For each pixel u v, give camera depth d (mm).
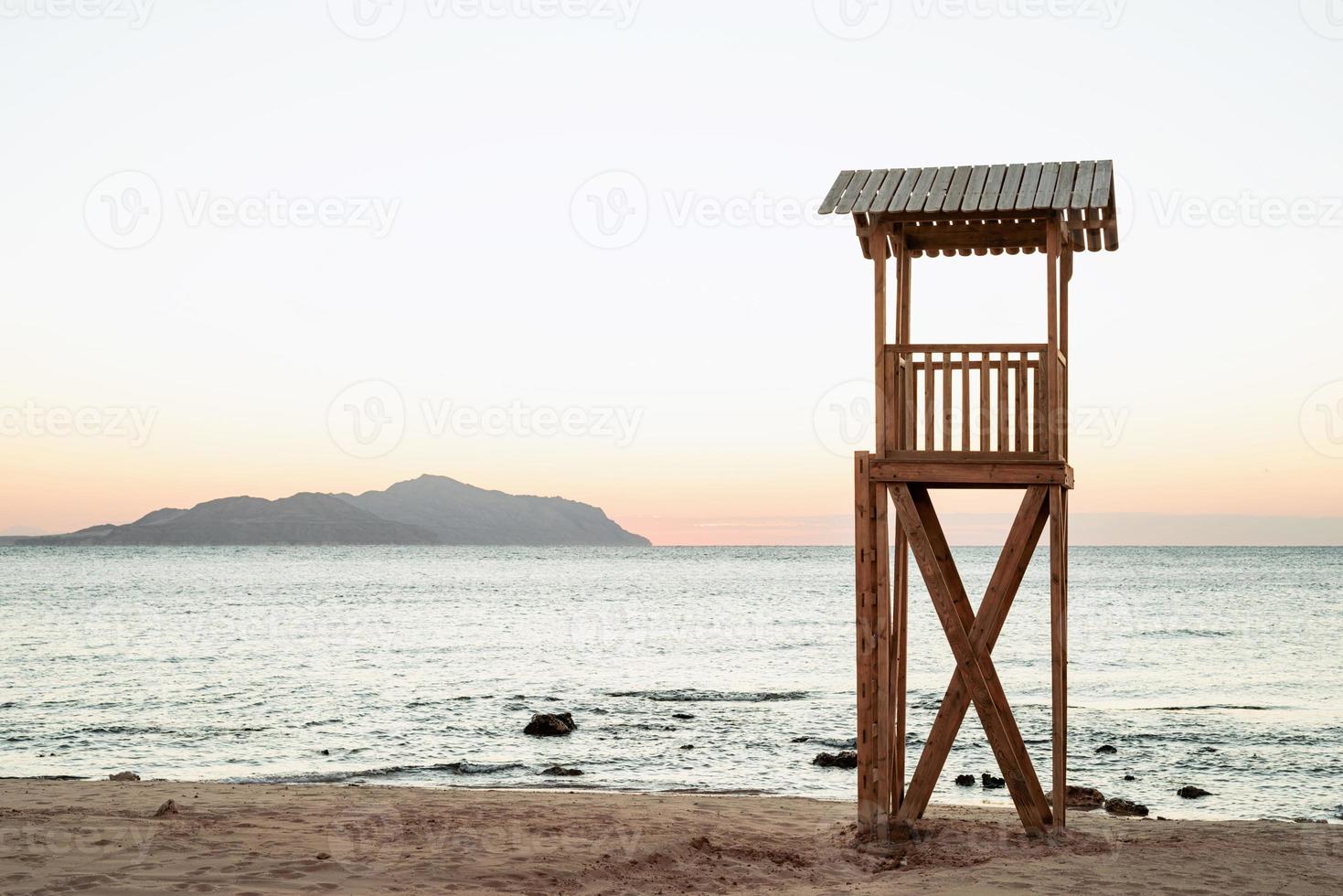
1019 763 11469
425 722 27922
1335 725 26953
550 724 26125
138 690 34062
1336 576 134125
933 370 11508
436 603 87188
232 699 32094
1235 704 31125
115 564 194000
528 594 101688
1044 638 53406
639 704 31562
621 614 73938
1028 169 11844
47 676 37719
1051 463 11117
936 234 12945
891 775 11891
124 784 16188
